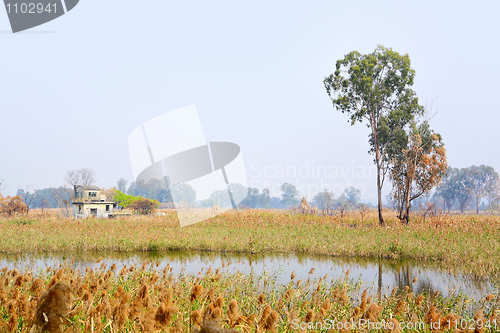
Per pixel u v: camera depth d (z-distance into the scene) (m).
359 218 32.66
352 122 36.19
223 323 3.82
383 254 16.17
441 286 11.02
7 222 27.98
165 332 3.68
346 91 35.88
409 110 34.53
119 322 4.01
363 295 6.27
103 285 6.38
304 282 10.05
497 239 18.20
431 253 15.64
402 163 32.78
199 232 20.88
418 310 6.99
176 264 14.20
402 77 35.06
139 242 18.36
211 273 10.64
